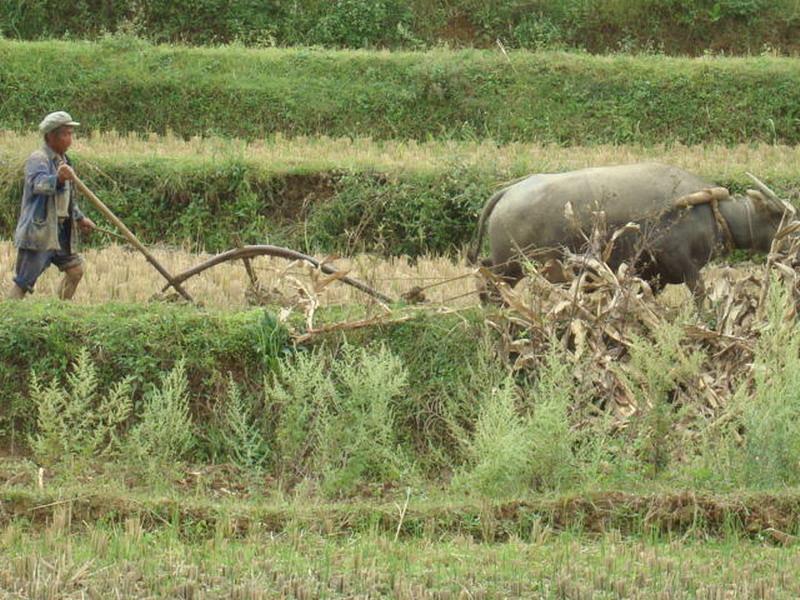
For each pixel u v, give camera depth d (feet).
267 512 95.30
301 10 306.14
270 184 207.31
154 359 120.67
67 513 93.81
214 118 250.16
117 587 79.87
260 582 81.51
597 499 96.73
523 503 96.63
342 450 107.45
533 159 221.46
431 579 82.99
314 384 109.91
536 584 82.58
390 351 118.52
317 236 201.87
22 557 83.71
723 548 91.66
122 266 166.20
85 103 250.78
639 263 135.54
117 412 112.27
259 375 121.29
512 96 254.47
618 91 254.47
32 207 132.16
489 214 141.08
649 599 80.28
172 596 79.20
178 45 289.53
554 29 304.30
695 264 135.95
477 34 307.58
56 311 124.16
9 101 249.75
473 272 122.31
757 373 106.42
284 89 253.44
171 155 220.84
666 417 105.50
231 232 205.26
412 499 101.14
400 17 306.76
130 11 303.07
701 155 232.94
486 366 117.70
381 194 201.57
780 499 96.43
